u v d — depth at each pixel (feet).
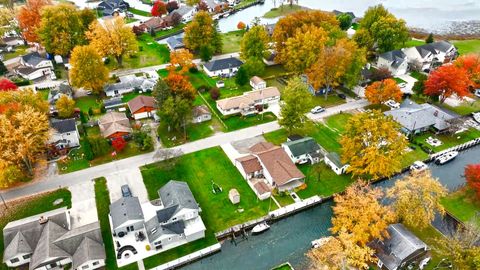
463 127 315.99
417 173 225.56
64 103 320.50
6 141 246.47
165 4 609.83
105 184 258.78
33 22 455.22
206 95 370.12
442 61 430.20
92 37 414.82
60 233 212.23
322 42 365.20
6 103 278.26
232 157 284.20
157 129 317.01
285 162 261.24
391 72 403.95
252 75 393.50
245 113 335.06
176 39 481.87
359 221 201.77
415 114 309.63
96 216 234.38
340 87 383.04
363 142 248.32
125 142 291.99
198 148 293.84
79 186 257.34
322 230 230.68
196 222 224.12
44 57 443.32
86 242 204.13
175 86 313.53
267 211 237.66
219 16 616.80
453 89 327.06
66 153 288.92
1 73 408.05
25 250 204.03
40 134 266.77
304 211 242.99
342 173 267.80
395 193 242.58
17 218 233.14
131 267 202.69
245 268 208.85
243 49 408.26
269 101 355.36
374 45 453.99
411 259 201.16
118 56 423.64
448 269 196.75
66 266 203.21
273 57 437.17
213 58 452.76
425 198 210.18
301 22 411.54
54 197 248.52
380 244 204.64
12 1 609.83
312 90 365.81
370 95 333.21
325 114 336.49
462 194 250.57
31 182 262.26
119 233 219.20
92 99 363.35
